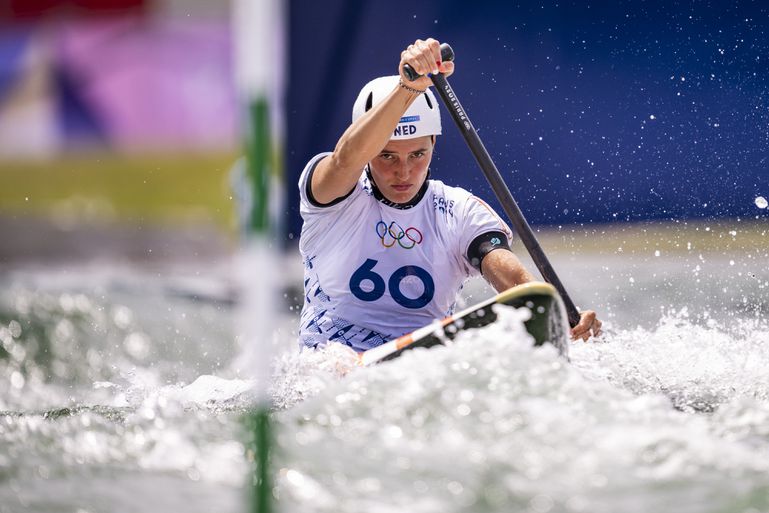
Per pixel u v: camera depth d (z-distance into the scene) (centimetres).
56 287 2555
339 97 2677
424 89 1116
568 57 2556
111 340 1955
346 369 1053
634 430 794
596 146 2545
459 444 784
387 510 664
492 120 2530
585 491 689
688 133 2502
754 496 680
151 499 700
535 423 809
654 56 2530
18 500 698
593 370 1205
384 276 1238
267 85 680
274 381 1114
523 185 2502
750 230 2420
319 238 1250
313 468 743
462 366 903
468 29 2580
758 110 2431
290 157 2706
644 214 2517
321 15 2661
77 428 895
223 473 759
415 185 1220
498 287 1220
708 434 815
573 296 2145
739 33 2459
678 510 656
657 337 1319
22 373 1692
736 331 1436
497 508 661
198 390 1124
